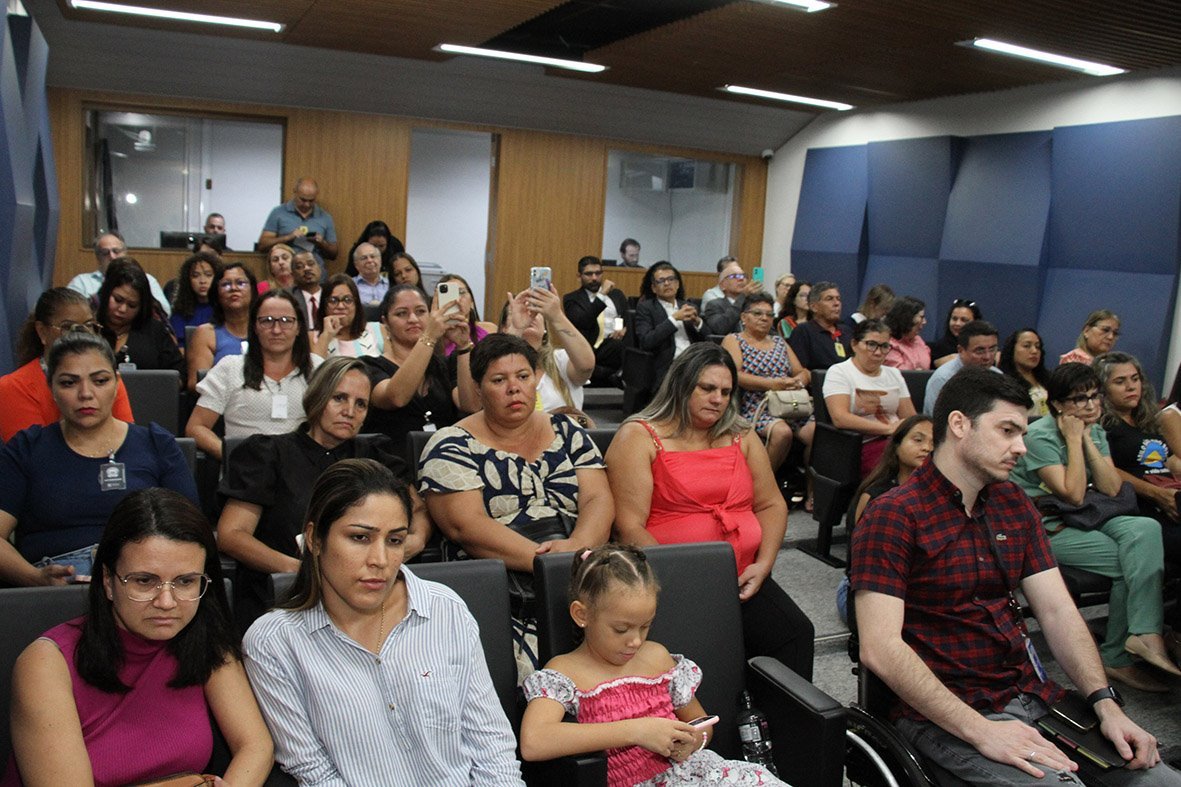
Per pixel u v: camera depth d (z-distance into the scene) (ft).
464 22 22.59
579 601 7.00
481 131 32.89
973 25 20.44
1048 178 27.45
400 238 32.12
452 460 8.81
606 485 9.43
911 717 7.50
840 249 34.30
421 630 6.35
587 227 35.14
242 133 30.99
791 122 35.94
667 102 33.42
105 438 8.54
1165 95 24.48
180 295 18.17
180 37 26.50
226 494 8.92
